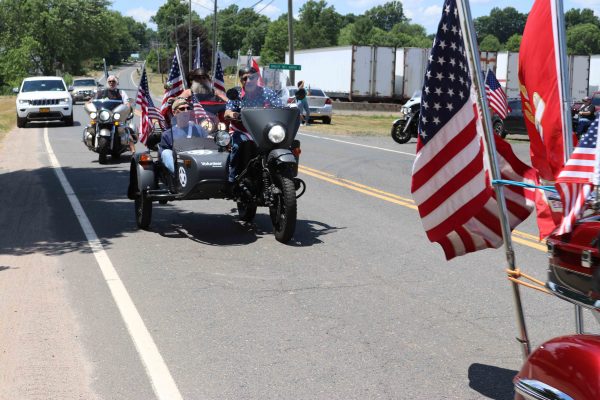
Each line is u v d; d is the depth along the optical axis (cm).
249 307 598
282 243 839
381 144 2192
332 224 948
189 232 904
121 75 11612
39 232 899
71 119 2909
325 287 656
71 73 10594
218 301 613
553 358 249
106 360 483
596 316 340
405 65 4084
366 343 515
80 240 854
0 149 1992
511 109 2606
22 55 8250
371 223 953
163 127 984
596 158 309
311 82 4612
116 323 556
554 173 391
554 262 288
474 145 404
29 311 585
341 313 582
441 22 392
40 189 1250
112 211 1045
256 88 848
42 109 2811
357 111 4116
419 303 608
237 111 845
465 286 656
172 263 744
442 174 405
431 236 413
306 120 3058
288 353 496
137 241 848
